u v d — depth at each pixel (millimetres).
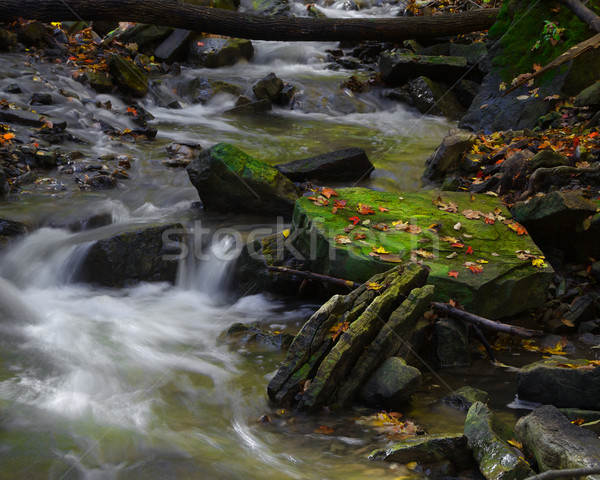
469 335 5363
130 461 3590
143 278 6344
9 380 4434
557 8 9617
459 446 3576
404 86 12141
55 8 11211
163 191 7684
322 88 12336
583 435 3469
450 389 4621
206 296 6426
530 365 4461
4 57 10695
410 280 5020
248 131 10195
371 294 4859
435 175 8141
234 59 13305
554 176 6793
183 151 8680
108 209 6973
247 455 3717
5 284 5809
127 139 9188
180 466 3561
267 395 4438
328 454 3750
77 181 7676
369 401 4371
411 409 4328
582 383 4246
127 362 4832
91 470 3482
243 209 7203
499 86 9922
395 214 6250
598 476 3074
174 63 12328
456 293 5254
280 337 5242
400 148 9609
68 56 11344
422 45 13289
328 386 4289
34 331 5270
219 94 11586
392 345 4641
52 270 6164
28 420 3941
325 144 9719
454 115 11586
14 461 3523
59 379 4508
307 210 6168
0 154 7695
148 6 11195
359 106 12008
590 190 6590
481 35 12977
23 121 8680
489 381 4742
